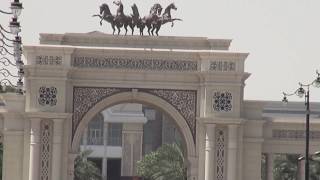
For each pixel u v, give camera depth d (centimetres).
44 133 18750
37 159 18612
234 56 18738
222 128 18862
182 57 18938
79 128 18950
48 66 18625
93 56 18938
